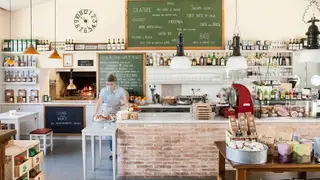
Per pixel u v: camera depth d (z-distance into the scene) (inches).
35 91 291.3
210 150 176.2
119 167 179.3
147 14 281.3
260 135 118.0
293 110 181.2
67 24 286.7
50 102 289.9
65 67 290.2
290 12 280.7
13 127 276.8
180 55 171.2
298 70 274.7
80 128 286.4
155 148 177.8
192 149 176.9
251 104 170.2
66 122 287.0
